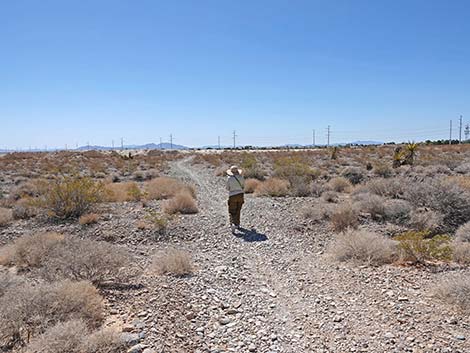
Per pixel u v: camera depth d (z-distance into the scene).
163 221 12.62
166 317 5.79
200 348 4.93
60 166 40.53
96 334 4.72
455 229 12.16
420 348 4.68
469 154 41.38
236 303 6.52
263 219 14.03
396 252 8.76
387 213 13.27
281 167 26.86
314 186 19.86
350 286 7.05
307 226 12.93
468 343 4.74
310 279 7.68
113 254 7.55
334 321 5.65
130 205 17.05
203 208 17.17
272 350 4.90
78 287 5.88
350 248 8.94
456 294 6.00
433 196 13.55
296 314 6.02
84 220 13.52
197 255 10.01
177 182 23.64
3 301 5.33
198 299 6.66
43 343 4.39
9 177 30.27
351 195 17.73
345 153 53.59
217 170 34.41
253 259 9.47
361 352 4.72
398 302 6.11
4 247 10.35
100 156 62.38
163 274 8.19
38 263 8.79
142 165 44.28
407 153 30.94
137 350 4.64
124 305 6.21
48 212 14.41
